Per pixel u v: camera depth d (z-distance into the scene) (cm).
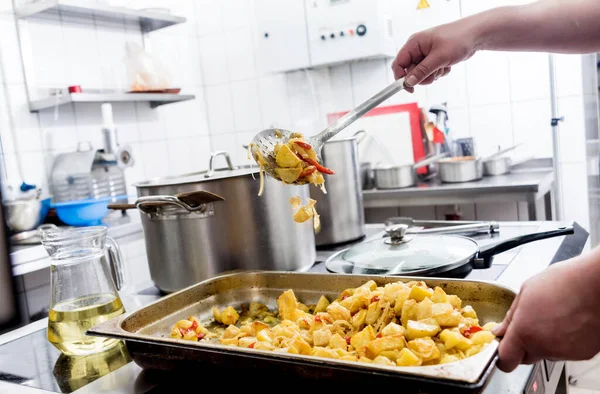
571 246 121
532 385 72
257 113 321
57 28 244
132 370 81
